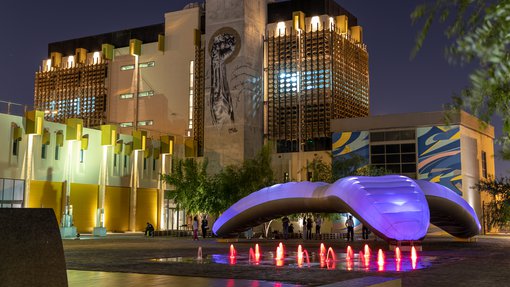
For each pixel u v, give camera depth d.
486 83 4.14
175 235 48.16
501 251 26.75
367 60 77.50
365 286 7.72
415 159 59.25
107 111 82.12
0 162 47.69
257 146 68.56
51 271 5.91
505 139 4.78
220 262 19.48
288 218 45.00
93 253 24.30
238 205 32.91
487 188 51.25
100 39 85.12
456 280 14.23
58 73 86.62
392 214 24.73
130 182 60.34
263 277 14.25
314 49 68.44
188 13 77.62
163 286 12.13
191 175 48.97
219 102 68.31
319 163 53.38
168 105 77.44
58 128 53.00
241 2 68.19
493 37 4.08
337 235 45.38
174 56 78.06
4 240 5.60
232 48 68.31
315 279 13.97
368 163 61.09
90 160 55.94
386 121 60.81
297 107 68.38
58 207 52.81
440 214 30.72
